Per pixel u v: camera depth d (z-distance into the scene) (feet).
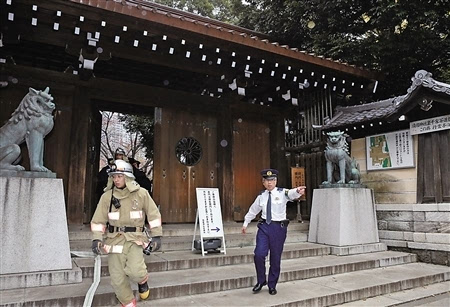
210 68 22.65
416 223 20.38
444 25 27.96
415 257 19.76
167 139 24.88
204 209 17.38
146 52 20.40
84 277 13.38
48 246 12.61
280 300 12.08
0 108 19.66
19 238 12.18
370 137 23.56
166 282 12.79
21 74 19.79
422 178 20.43
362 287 13.92
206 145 26.27
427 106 19.03
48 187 12.97
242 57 21.06
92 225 10.15
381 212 22.36
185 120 25.72
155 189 24.03
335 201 20.27
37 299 10.39
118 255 9.91
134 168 22.26
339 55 31.09
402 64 29.66
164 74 26.02
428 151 20.26
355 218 20.44
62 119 21.06
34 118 13.29
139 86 23.32
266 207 13.23
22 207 12.39
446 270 17.51
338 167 22.00
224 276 13.84
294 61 22.07
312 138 27.96
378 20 28.04
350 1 30.22
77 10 15.88
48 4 15.39
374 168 23.09
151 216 10.32
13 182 12.35
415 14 26.30
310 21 33.88
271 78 24.66
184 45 19.53
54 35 18.11
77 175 20.62
